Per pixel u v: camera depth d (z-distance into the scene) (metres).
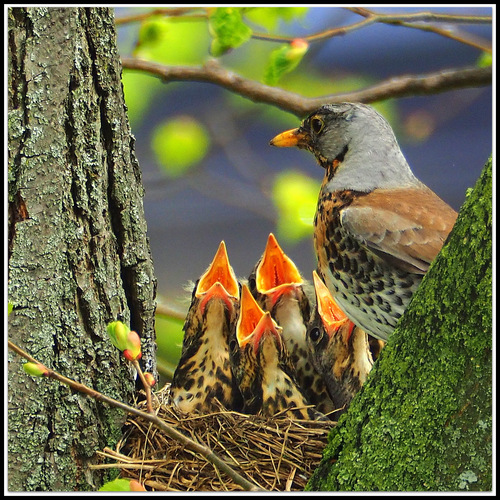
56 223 7.95
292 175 13.52
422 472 6.52
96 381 8.10
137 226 8.68
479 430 6.39
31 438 7.83
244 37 10.39
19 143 7.92
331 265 10.30
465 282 6.49
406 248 9.77
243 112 15.67
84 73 8.14
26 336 7.84
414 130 15.48
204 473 8.00
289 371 9.50
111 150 8.41
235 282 10.15
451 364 6.52
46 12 8.00
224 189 15.51
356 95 11.70
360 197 10.26
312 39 10.88
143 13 11.53
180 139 14.34
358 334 10.07
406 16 11.27
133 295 8.73
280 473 8.07
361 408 6.93
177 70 11.75
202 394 9.46
